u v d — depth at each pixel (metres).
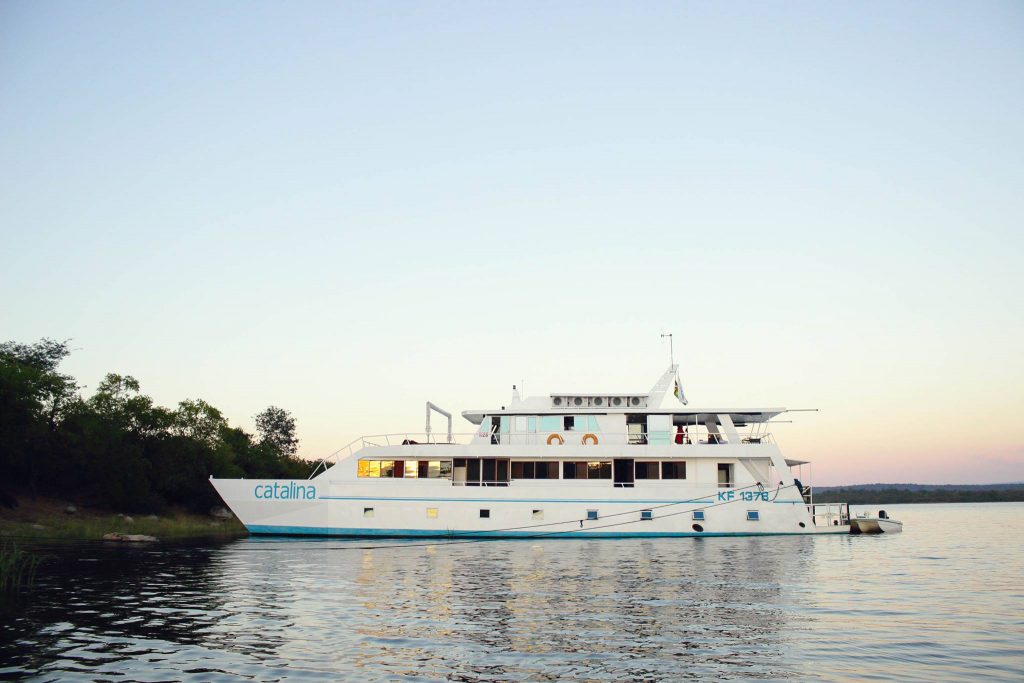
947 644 16.28
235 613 19.56
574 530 44.09
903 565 31.59
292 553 35.69
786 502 45.38
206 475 71.69
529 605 20.88
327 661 14.62
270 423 139.25
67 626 17.80
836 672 13.98
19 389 57.12
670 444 46.00
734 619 18.86
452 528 44.19
